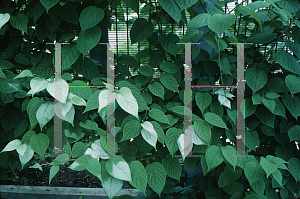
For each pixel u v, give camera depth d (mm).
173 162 1494
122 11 2004
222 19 1216
